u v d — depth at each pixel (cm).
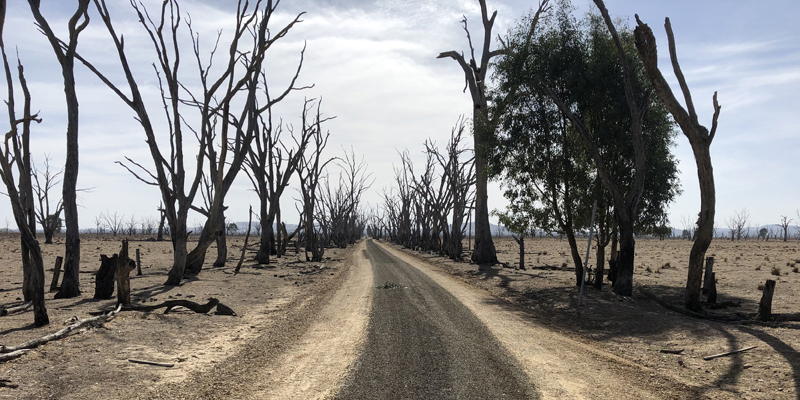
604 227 2019
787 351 811
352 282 2164
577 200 1955
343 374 701
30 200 1327
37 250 979
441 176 4816
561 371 738
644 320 1194
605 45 1866
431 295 1656
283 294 1734
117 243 6538
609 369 767
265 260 3334
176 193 1859
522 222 2080
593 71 1828
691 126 1298
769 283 1107
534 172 1984
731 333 966
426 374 699
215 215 1908
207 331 1024
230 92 1791
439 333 995
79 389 608
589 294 1711
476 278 2427
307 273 2698
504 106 2053
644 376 731
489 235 3484
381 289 1845
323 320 1181
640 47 1286
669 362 820
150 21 1827
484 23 3500
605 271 2673
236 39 1753
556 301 1590
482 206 3478
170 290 1689
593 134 1939
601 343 988
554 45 1897
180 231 1858
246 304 1455
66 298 1427
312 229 4112
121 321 1052
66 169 1464
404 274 2578
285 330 1056
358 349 856
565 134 1950
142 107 1855
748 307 1395
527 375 704
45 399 566
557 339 1000
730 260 3806
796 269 2591
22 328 956
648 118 1869
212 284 1947
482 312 1317
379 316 1212
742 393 646
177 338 937
